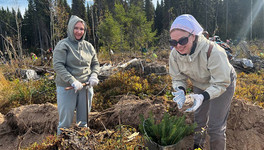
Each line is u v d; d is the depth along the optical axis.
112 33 12.21
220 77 1.80
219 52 1.80
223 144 2.12
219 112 2.04
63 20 8.42
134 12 12.89
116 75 5.87
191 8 35.44
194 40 1.80
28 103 4.93
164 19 34.16
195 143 2.45
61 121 2.72
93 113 3.78
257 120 2.86
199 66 1.94
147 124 2.15
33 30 35.38
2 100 4.95
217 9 38.62
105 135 2.40
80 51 2.65
